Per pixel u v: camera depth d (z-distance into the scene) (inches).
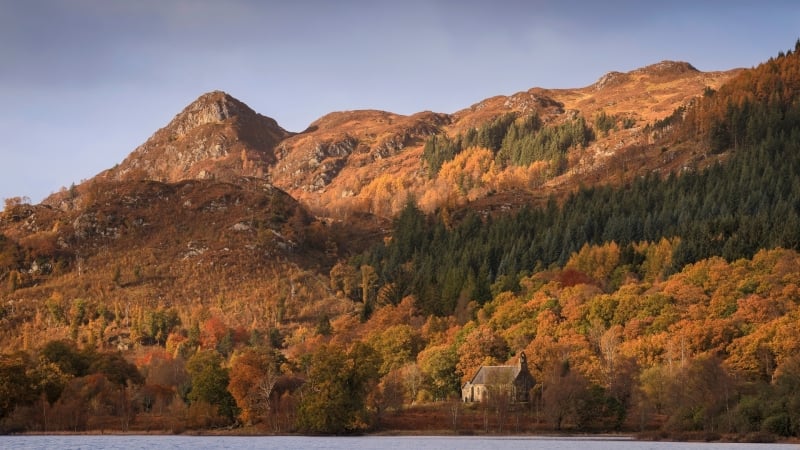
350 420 7234.3
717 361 7096.5
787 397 6574.8
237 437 7229.3
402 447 6195.9
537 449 5964.6
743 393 6993.1
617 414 7308.1
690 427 6825.8
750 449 5861.2
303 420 7258.9
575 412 7273.6
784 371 6825.8
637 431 7224.4
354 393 7347.4
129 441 6742.1
